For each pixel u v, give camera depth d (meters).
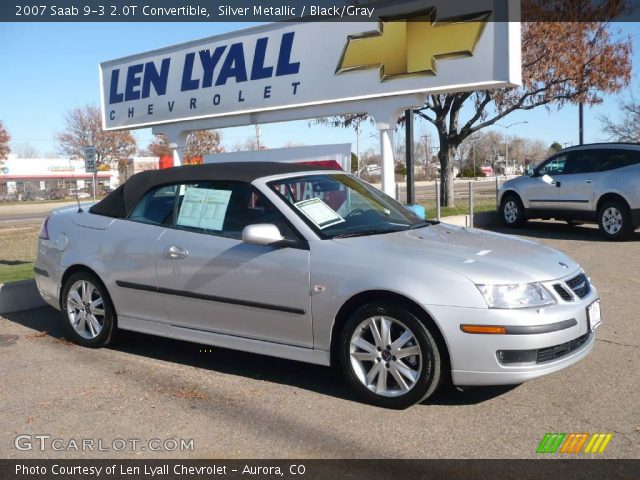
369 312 4.34
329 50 9.75
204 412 4.42
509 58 8.27
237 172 5.33
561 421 4.11
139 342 6.16
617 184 11.78
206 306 5.13
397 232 4.95
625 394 4.52
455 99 18.80
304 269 4.61
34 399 4.72
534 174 13.51
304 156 10.05
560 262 4.59
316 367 5.31
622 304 7.07
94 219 6.02
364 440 3.92
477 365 4.07
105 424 4.26
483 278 4.12
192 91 11.52
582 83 17.75
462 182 50.62
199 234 5.23
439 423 4.12
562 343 4.15
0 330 6.65
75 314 6.08
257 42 10.55
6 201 55.03
